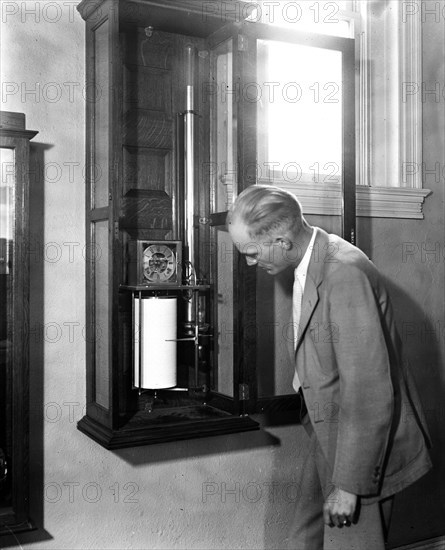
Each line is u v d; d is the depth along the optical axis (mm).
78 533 2225
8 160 1944
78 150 2191
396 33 2902
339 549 1838
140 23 2229
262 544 2582
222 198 2289
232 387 2221
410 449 1847
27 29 2115
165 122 2307
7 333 1972
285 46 2533
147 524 2352
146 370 2148
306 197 2586
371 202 2789
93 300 2164
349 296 1750
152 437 2006
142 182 2270
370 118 2930
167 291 2271
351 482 1713
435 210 3000
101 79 2090
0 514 1968
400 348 1926
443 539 2990
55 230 2162
